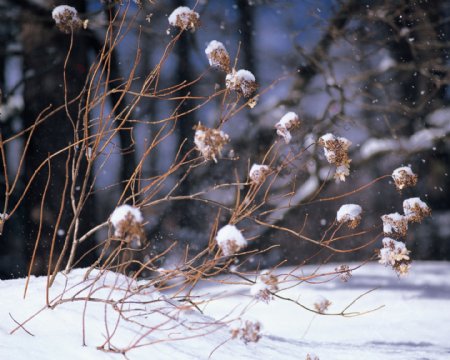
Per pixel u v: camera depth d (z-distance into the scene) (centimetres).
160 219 1429
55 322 376
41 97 1026
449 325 765
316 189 1321
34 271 946
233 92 436
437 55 1415
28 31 1066
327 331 736
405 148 1368
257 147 1511
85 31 1066
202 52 1560
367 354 473
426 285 1148
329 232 1948
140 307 414
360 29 1380
